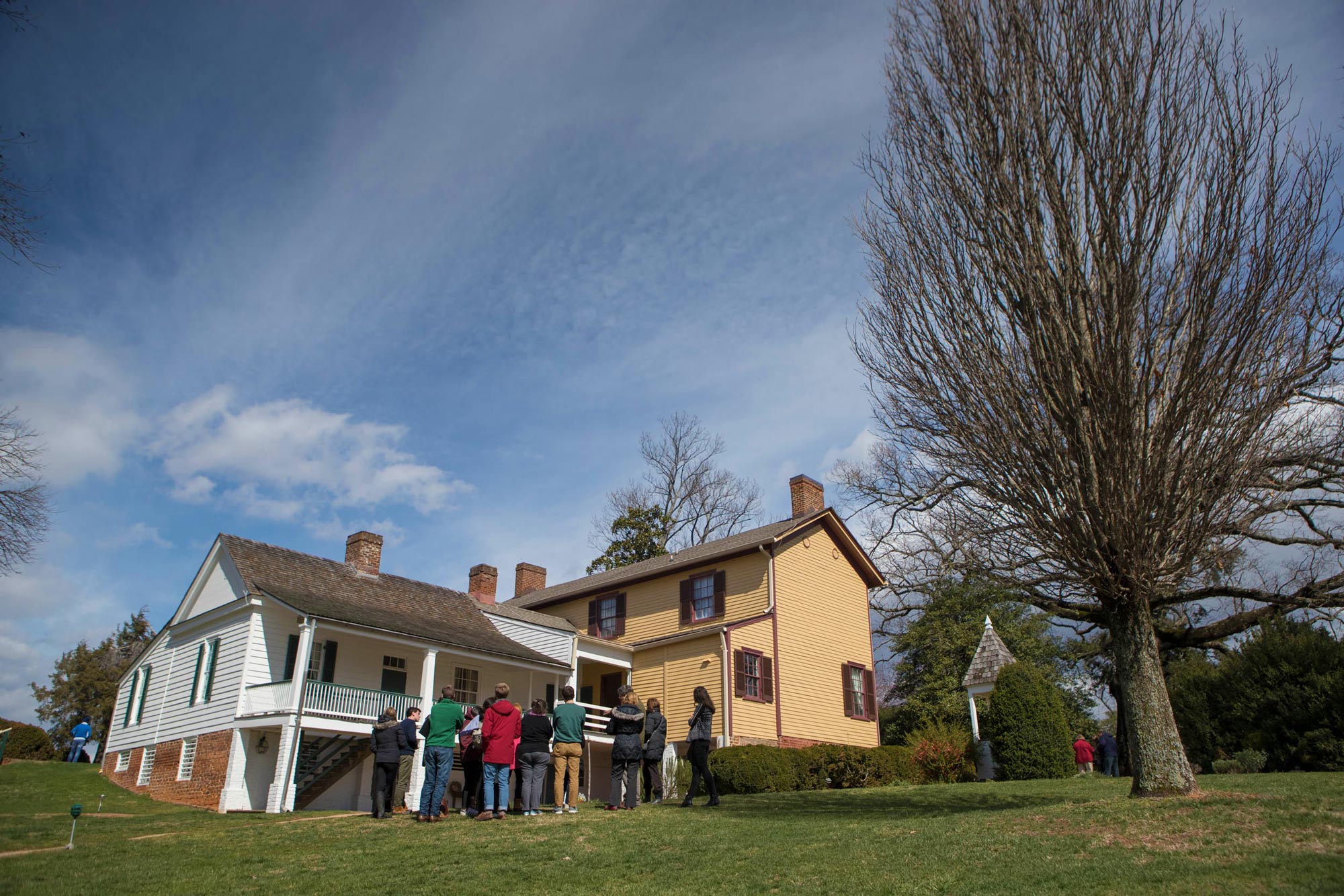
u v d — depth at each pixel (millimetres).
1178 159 9898
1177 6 10023
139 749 22312
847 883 7418
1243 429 9594
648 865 8688
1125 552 9867
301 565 22688
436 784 12164
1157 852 7566
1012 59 10789
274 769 18906
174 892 7855
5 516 17922
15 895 7609
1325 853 7000
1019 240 10430
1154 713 10555
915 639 33875
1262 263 9508
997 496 11031
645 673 27188
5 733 24328
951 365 11141
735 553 27109
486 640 23344
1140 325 9883
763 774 18984
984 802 13391
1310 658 17609
